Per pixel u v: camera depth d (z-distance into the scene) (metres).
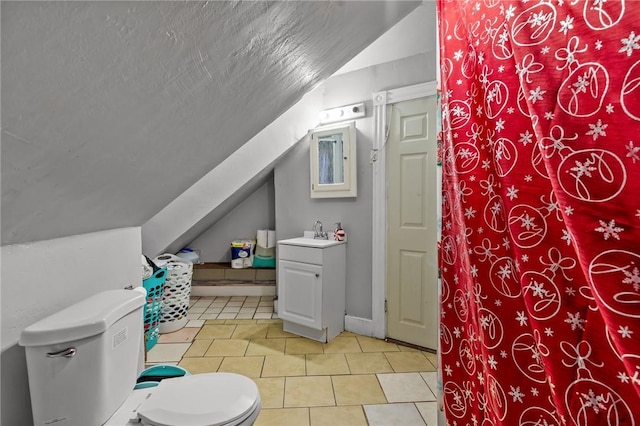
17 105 0.45
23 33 0.37
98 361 0.90
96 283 1.22
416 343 2.22
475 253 0.85
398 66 2.27
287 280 2.44
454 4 0.95
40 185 0.68
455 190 0.93
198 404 0.96
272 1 0.66
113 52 0.49
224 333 2.44
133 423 0.94
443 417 1.05
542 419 0.71
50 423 0.84
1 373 0.81
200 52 0.65
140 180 1.08
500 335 0.79
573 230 0.55
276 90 1.25
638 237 0.48
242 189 2.95
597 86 0.53
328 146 2.57
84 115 0.58
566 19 0.57
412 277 2.23
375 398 1.62
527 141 0.69
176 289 2.48
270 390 1.69
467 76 0.90
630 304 0.48
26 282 0.88
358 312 2.49
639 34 0.48
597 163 0.52
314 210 2.72
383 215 2.34
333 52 1.32
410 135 2.23
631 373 0.47
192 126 0.97
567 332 0.62
